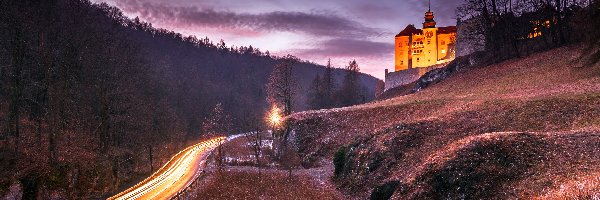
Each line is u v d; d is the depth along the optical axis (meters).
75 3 77.75
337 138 60.06
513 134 31.72
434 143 39.47
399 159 39.16
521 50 81.62
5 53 46.41
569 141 28.92
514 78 63.59
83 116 55.56
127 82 63.38
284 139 67.00
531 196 24.11
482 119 42.19
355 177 41.41
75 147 48.47
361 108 66.50
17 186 37.22
